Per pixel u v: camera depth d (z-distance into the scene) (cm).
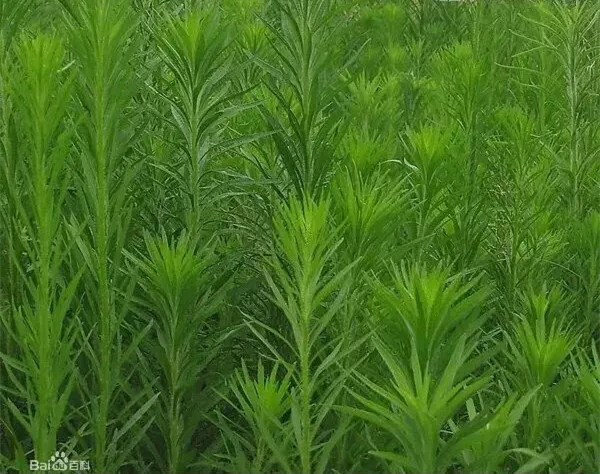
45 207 155
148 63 222
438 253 254
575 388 174
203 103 221
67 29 175
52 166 156
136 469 195
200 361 216
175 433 189
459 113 294
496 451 139
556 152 312
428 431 130
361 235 185
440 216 233
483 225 249
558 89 341
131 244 223
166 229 249
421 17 555
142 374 196
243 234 237
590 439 184
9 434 180
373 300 190
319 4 228
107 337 171
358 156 228
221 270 222
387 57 446
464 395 130
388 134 298
